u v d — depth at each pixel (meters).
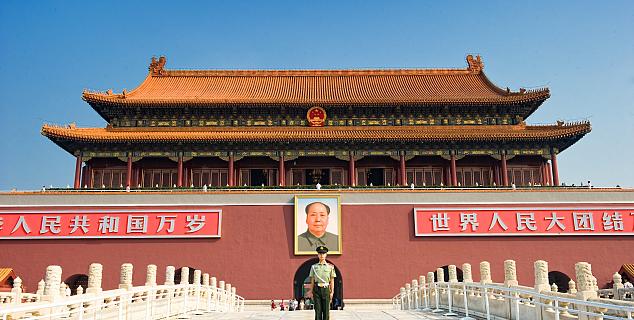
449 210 54.56
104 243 53.22
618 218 54.09
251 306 52.16
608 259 53.12
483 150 61.16
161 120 64.19
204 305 39.44
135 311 27.34
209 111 64.19
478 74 74.56
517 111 64.50
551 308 23.50
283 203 54.78
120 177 62.28
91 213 53.88
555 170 60.44
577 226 53.88
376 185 61.72
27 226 53.31
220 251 53.41
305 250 53.31
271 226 54.16
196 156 61.00
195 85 71.81
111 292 24.38
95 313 24.28
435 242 53.88
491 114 64.69
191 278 53.47
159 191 54.91
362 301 52.41
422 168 63.16
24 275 52.16
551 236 53.75
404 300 46.38
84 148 60.41
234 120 64.56
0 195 53.84
